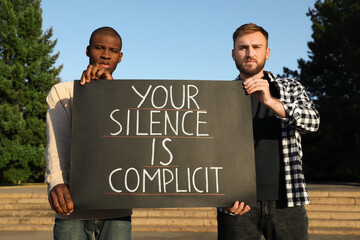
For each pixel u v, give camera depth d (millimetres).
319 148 24234
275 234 2207
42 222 7648
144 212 7730
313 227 7000
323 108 22500
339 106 22000
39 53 23234
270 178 2227
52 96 1965
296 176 2184
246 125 1979
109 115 1886
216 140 1941
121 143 1861
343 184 14234
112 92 1917
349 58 21203
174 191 1851
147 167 1855
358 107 20203
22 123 21266
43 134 22062
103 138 1850
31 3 24594
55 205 1669
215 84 2012
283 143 2246
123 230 1933
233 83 2023
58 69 24766
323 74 24719
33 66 22641
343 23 22594
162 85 1978
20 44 22797
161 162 1874
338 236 6293
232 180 1904
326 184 14188
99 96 1897
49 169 1780
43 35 24672
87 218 1869
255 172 2064
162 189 1844
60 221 1864
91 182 1786
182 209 7891
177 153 1896
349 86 23531
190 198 1856
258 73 2373
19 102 22562
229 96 2006
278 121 2297
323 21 26688
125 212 1968
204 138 1935
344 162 23031
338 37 23109
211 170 1901
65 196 1697
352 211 7734
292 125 2076
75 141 1814
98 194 1781
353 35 22000
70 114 1974
